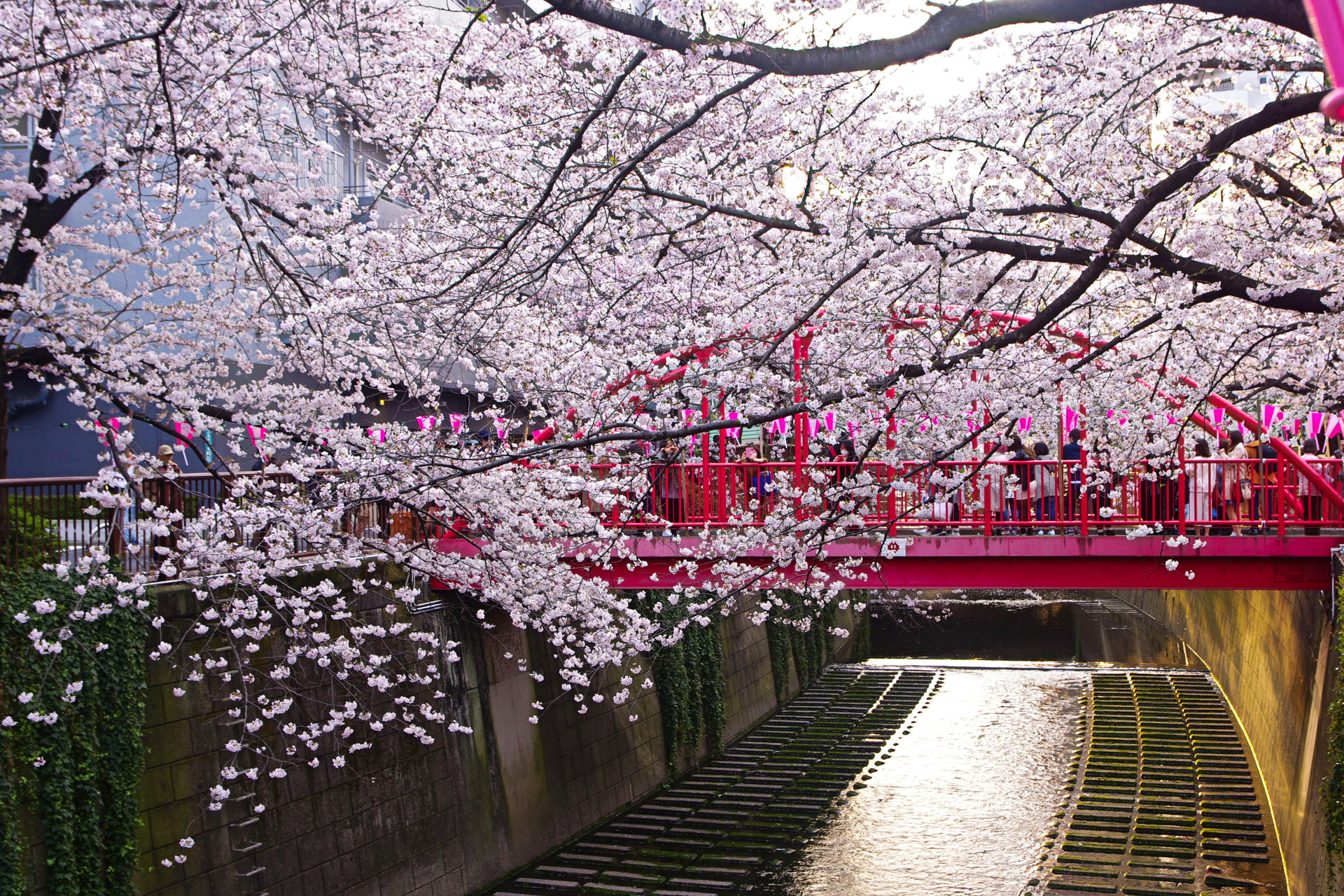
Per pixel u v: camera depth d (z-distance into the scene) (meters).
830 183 9.91
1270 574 14.80
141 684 12.38
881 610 45.56
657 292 10.62
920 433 10.12
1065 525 15.26
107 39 9.91
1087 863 17.45
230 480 11.60
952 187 9.92
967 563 15.39
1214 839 18.23
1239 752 23.33
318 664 14.20
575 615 15.05
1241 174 10.74
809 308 8.46
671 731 23.75
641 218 10.34
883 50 6.07
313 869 14.58
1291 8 5.45
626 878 17.97
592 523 13.64
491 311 9.12
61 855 11.21
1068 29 9.53
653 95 9.40
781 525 10.84
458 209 10.85
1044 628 44.62
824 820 20.78
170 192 10.79
